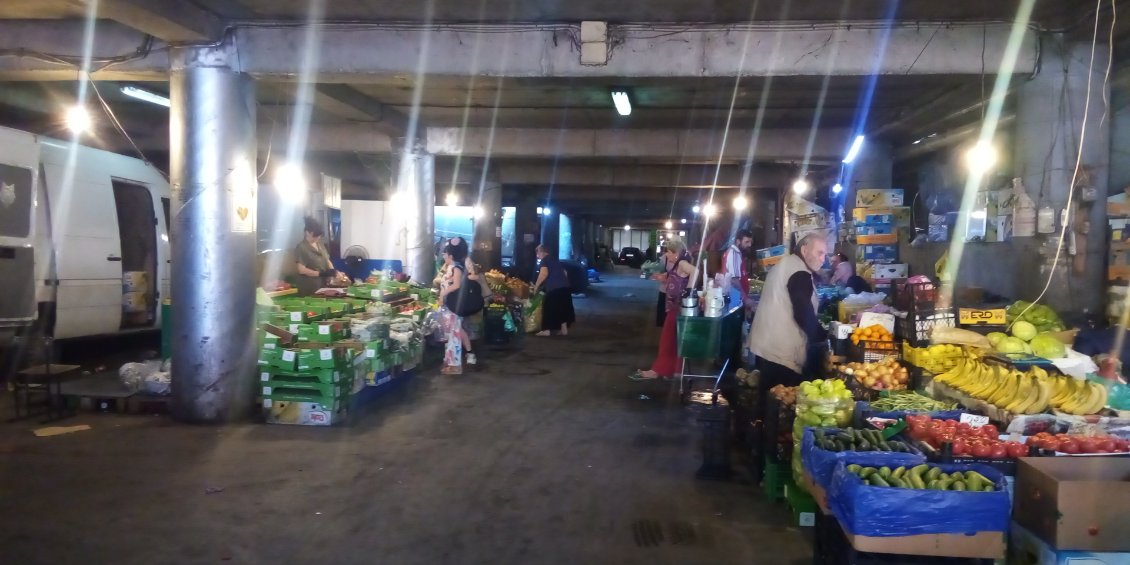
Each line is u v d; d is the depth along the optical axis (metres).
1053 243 6.87
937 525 3.55
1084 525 3.58
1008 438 4.52
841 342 6.62
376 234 16.00
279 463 6.24
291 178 13.38
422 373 10.62
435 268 14.68
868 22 7.07
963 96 9.09
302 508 5.25
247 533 4.80
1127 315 6.39
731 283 10.27
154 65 7.53
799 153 13.49
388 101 11.50
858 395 5.73
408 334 9.77
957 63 7.01
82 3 6.22
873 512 3.56
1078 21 6.61
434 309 11.70
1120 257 6.65
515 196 28.34
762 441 5.98
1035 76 6.99
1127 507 3.57
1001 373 5.32
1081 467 3.93
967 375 5.64
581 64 7.33
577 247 47.31
